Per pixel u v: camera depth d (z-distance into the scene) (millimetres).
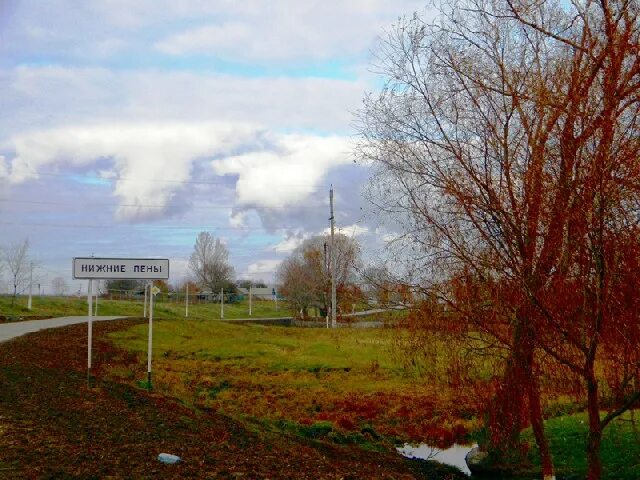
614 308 8672
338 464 10727
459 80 10398
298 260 78375
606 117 8492
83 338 30188
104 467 7652
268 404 19609
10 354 19953
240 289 114250
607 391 10062
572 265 9023
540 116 9492
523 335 9680
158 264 14641
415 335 11211
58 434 9086
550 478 10359
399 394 21609
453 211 10211
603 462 12250
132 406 12398
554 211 9172
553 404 15727
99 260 14336
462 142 10305
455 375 11023
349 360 29125
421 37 10820
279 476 8625
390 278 11430
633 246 8492
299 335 41500
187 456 8852
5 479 6797
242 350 32188
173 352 30922
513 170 9844
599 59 8672
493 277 9969
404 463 12805
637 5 8523
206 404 17656
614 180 8461
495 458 12438
